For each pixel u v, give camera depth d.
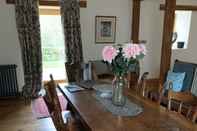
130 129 1.62
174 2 4.48
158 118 1.83
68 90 2.66
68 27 4.86
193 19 6.34
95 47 5.38
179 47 6.41
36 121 3.43
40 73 4.74
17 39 4.63
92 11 5.16
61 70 6.28
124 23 5.53
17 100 4.46
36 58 4.67
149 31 5.88
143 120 1.79
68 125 1.51
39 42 4.64
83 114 1.90
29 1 4.39
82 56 5.12
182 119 1.81
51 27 5.98
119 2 5.35
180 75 4.04
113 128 1.63
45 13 5.50
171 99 2.11
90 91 2.63
